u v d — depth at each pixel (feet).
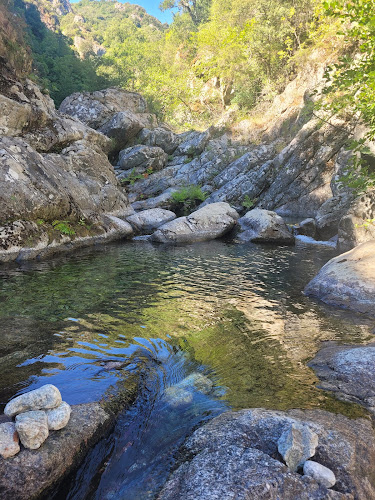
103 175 55.42
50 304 21.50
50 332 17.30
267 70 111.86
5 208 33.86
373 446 9.46
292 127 86.69
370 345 16.22
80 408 10.68
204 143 101.76
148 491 8.29
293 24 103.50
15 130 45.91
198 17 216.54
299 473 8.47
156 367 14.37
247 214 54.70
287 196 76.89
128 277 28.89
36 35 243.60
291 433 8.94
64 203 40.65
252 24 104.63
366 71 29.12
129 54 218.59
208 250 42.78
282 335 17.79
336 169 56.70
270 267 34.04
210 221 51.83
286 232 49.06
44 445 8.93
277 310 21.72
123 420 10.98
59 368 13.82
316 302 23.34
